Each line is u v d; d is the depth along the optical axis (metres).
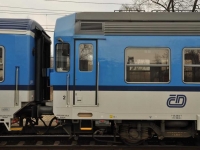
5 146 5.47
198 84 4.97
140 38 5.04
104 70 5.01
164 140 6.16
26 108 5.59
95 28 5.11
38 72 5.65
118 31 5.06
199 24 5.11
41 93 5.79
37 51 5.66
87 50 5.05
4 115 5.09
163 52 5.04
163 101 4.98
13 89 5.11
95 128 5.39
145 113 4.98
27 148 5.45
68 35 5.04
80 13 5.39
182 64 5.00
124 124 5.31
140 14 5.38
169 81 4.98
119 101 4.99
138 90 4.99
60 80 5.02
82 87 5.01
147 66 5.02
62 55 5.05
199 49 5.02
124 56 5.02
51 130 6.43
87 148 5.47
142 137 5.35
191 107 4.97
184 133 5.29
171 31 5.06
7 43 5.13
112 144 5.87
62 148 5.49
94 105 4.99
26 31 5.18
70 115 5.00
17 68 5.13
